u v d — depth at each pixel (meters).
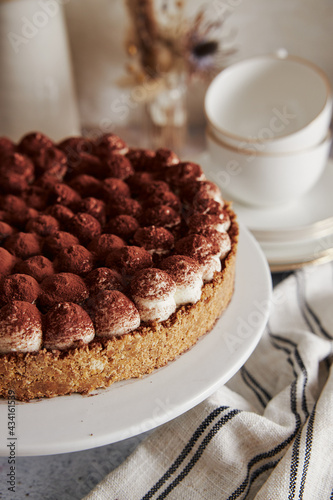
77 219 0.70
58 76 0.89
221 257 0.70
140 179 0.74
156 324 0.65
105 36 0.94
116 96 0.99
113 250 0.68
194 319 0.67
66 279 0.65
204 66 0.92
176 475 0.65
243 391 0.71
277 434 0.65
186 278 0.66
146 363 0.66
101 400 0.64
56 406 0.64
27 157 0.77
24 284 0.65
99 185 0.74
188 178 0.74
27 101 0.88
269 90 0.84
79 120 1.01
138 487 0.64
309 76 0.81
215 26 0.94
